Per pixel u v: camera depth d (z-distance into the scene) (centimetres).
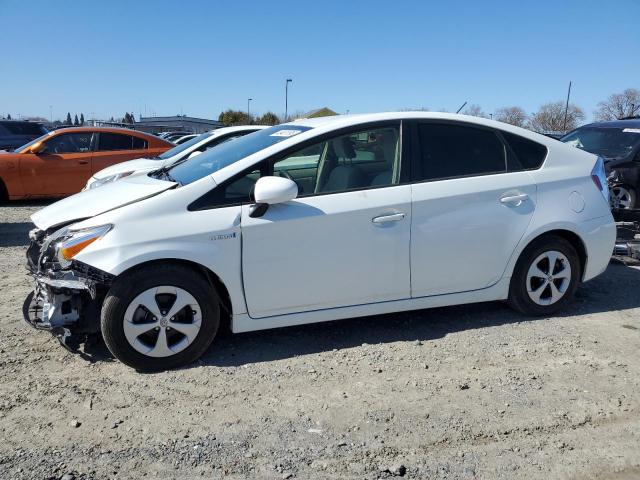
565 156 465
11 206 1102
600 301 507
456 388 349
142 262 354
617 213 699
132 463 274
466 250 424
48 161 1100
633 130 927
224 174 382
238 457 280
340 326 447
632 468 277
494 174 436
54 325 362
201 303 370
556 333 432
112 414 317
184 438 296
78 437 295
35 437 294
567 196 452
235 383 354
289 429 304
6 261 651
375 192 404
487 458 282
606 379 362
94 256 348
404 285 415
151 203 366
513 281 453
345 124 410
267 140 425
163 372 368
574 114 5091
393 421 313
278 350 402
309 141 400
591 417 319
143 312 362
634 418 319
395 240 404
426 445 292
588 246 458
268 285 383
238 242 372
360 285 404
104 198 400
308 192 396
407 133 421
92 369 370
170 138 3019
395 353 397
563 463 279
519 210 436
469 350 402
